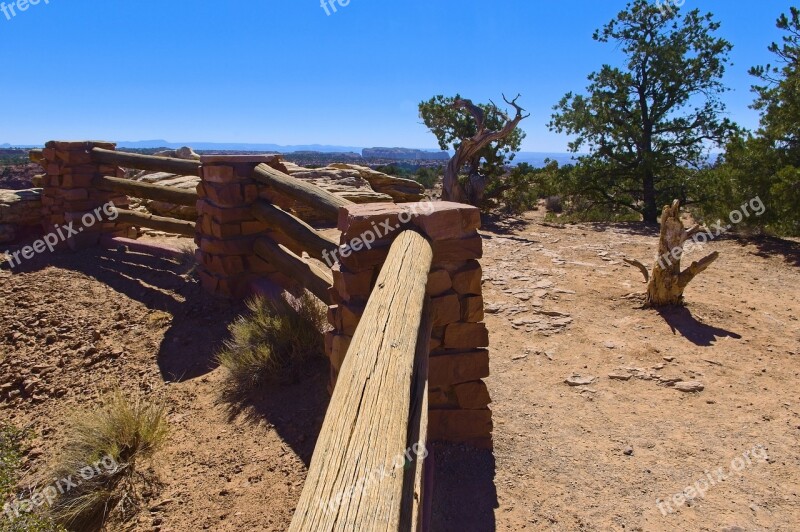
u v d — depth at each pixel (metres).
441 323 3.19
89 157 8.77
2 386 5.06
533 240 12.16
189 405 4.28
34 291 6.95
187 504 3.10
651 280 6.78
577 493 3.10
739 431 3.85
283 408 4.03
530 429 3.87
